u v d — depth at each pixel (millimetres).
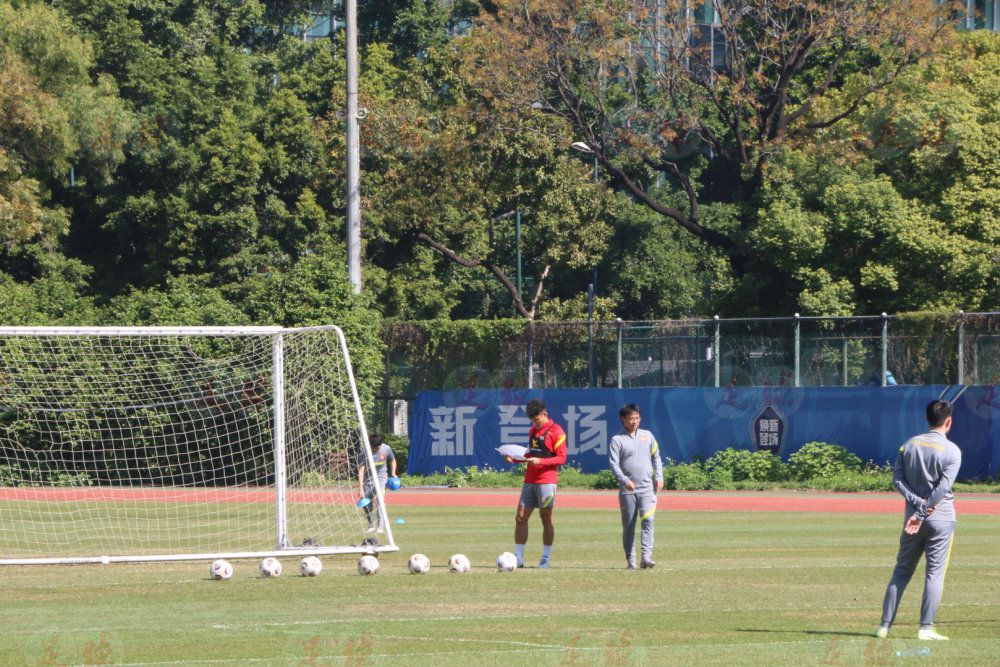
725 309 163625
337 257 162000
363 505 72812
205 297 144750
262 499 113000
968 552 65812
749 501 107750
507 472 139625
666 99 170125
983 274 147000
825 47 180375
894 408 125062
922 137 155375
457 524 88812
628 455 58500
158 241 196875
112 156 184375
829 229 152250
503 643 38188
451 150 180750
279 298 143250
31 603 48500
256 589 52562
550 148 182125
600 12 164000
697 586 51719
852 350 129375
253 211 193125
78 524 93188
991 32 177000
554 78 171875
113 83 193875
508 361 145250
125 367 128375
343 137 186000
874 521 89000
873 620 42438
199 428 128500
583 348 141500
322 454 100062
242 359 128375
